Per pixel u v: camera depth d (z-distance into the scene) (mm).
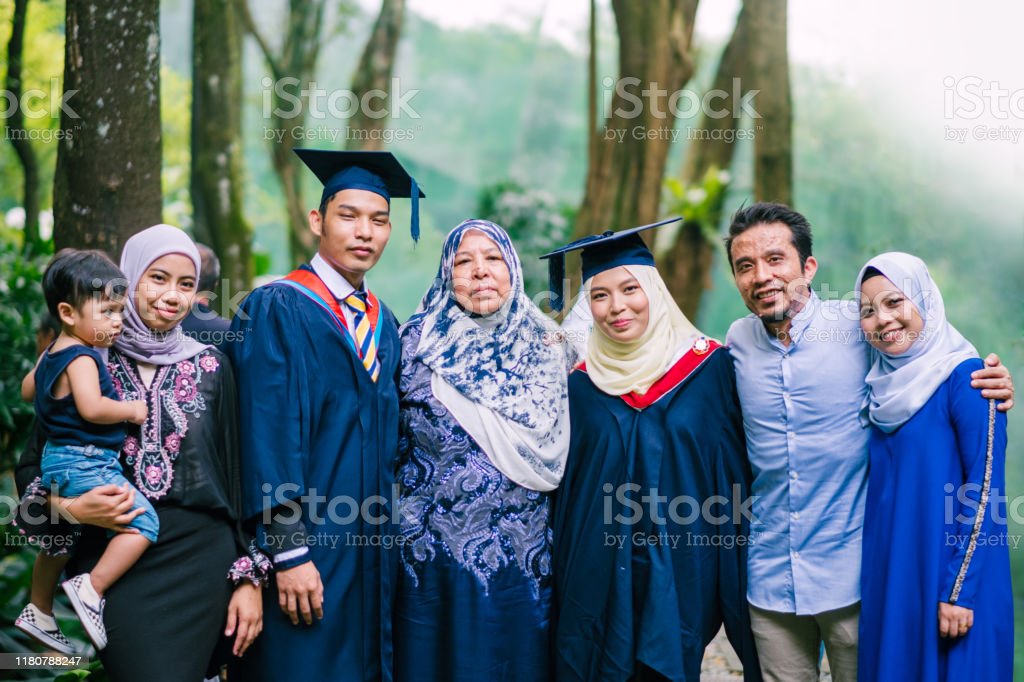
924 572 2562
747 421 2879
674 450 2842
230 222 7652
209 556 2623
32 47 6957
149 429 2584
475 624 2752
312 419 2760
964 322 7414
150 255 2580
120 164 4176
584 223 8469
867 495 2725
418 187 2900
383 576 2777
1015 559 5750
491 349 2865
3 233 7512
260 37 7996
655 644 2746
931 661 2529
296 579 2652
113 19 4094
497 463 2807
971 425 2564
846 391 2760
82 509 2453
